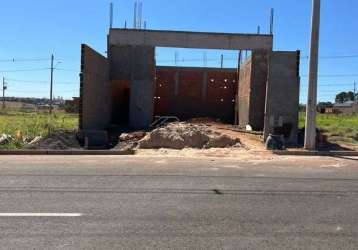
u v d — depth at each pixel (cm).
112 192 988
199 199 928
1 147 1894
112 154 1778
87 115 2464
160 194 972
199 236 682
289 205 886
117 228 719
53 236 676
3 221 755
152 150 1923
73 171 1277
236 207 864
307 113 1948
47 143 2031
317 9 1895
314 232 709
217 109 4456
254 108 3225
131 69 3039
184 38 2906
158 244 644
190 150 1933
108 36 2992
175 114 4462
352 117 7756
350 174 1291
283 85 2473
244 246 638
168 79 4453
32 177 1168
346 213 829
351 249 632
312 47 1909
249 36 2898
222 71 4425
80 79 2353
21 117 5378
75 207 850
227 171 1314
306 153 1844
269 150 1950
